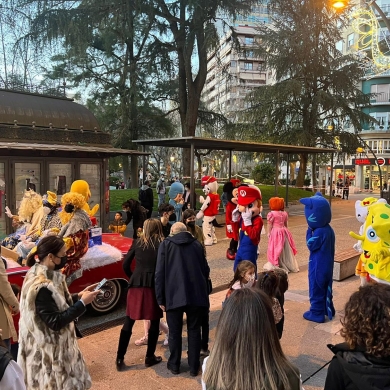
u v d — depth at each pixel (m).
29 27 17.81
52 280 2.75
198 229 5.56
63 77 23.47
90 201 10.39
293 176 45.97
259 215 6.04
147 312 3.84
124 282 5.88
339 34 26.11
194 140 12.10
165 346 4.52
